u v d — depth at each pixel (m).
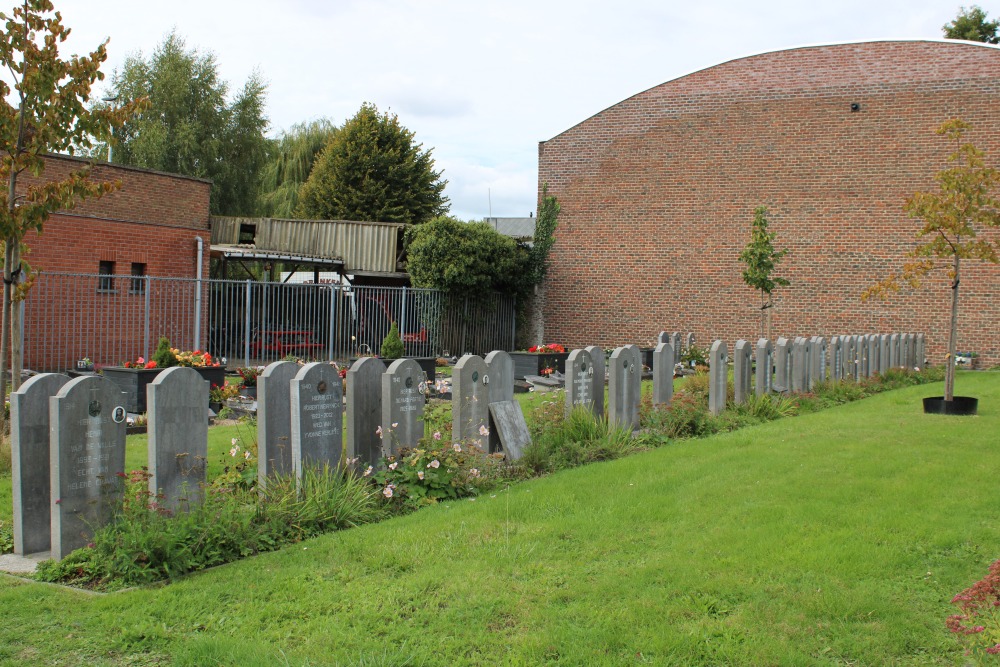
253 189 43.47
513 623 5.00
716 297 27.91
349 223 28.44
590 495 7.96
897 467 9.11
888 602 5.17
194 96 41.56
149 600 5.33
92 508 6.27
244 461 8.00
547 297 29.89
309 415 7.56
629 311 28.91
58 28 9.91
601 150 29.12
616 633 4.79
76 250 20.94
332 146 44.03
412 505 7.74
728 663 4.47
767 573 5.70
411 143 44.28
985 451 10.20
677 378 21.11
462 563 5.98
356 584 5.60
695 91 28.03
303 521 6.82
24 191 19.45
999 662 4.29
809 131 26.81
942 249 14.25
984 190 13.84
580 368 11.55
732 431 12.45
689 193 28.16
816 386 16.47
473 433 9.45
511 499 7.80
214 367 15.32
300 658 4.53
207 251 24.30
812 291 26.81
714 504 7.58
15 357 10.61
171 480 6.63
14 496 6.32
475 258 27.11
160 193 22.83
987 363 25.03
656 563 5.93
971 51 25.17
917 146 25.72
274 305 25.27
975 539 6.40
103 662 4.55
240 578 5.71
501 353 9.96
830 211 26.62
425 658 4.53
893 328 26.02
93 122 10.22
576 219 29.45
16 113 9.92
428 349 26.77
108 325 21.58
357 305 26.52
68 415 6.12
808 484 8.30
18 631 4.90
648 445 11.13
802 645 4.65
